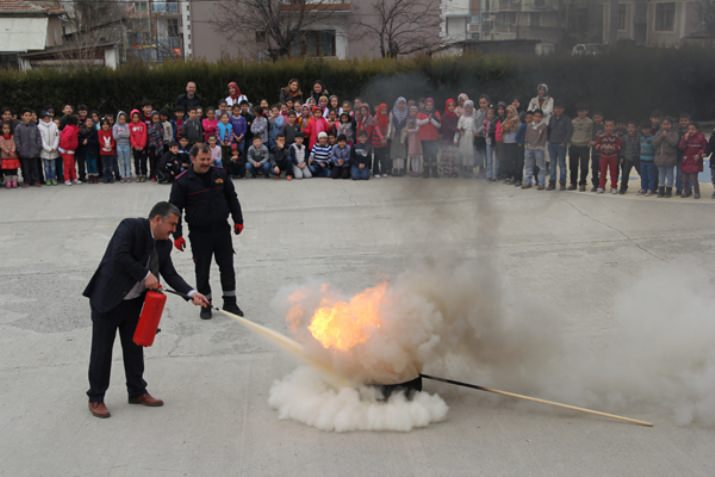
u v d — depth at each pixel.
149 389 6.14
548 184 13.80
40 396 6.04
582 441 5.12
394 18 30.41
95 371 5.58
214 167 7.73
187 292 5.82
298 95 17.33
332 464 4.85
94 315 5.57
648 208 11.97
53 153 15.05
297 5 31.12
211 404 5.83
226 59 21.58
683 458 4.87
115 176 15.66
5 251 10.54
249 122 15.70
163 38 48.81
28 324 7.78
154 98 20.45
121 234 5.53
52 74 19.86
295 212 12.48
